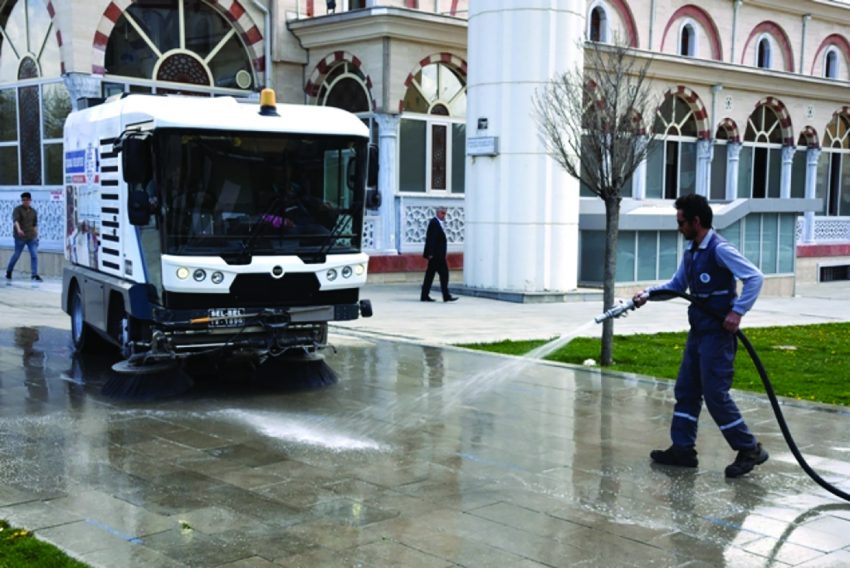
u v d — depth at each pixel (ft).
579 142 36.22
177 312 27.12
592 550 16.61
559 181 57.62
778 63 97.30
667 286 21.93
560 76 49.80
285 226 28.17
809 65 100.32
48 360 34.30
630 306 21.97
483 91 57.82
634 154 34.88
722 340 20.95
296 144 28.17
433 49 67.21
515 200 57.31
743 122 90.58
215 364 33.50
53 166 64.08
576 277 60.44
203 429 24.67
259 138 27.73
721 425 21.12
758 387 32.12
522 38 56.18
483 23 57.36
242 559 15.83
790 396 30.66
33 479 20.08
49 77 63.05
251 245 27.68
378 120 65.46
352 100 68.13
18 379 30.76
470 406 27.96
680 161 86.89
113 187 30.96
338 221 28.91
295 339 29.07
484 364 34.91
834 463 22.54
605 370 33.99
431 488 20.02
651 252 67.26
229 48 66.44
